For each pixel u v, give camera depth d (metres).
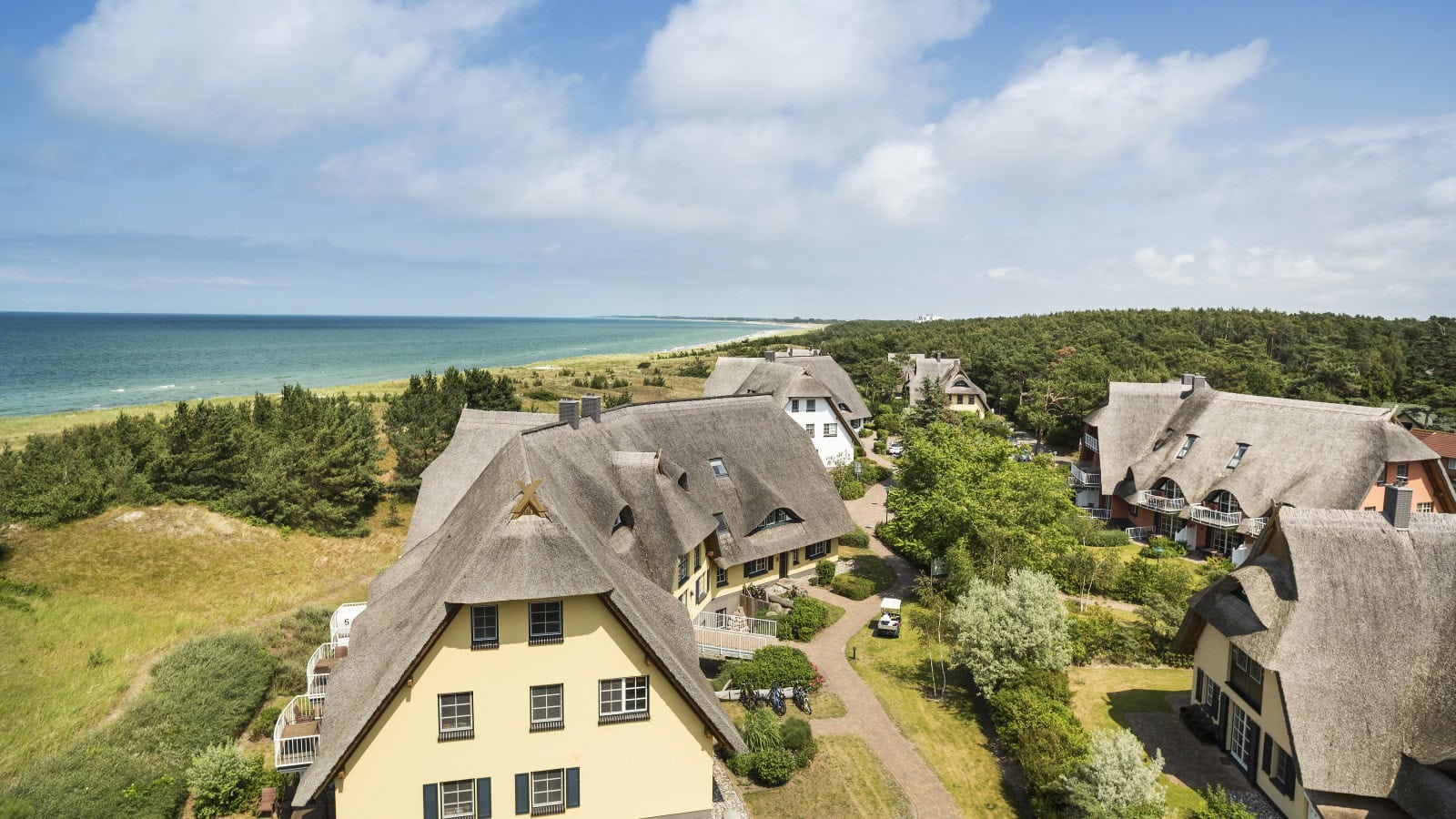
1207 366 103.69
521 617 22.30
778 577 47.69
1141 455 61.53
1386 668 24.31
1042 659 32.72
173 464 51.62
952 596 43.06
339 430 55.97
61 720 30.09
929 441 50.06
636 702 23.42
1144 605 42.72
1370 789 22.73
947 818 26.59
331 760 20.84
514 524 22.66
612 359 198.88
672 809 23.95
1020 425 111.75
